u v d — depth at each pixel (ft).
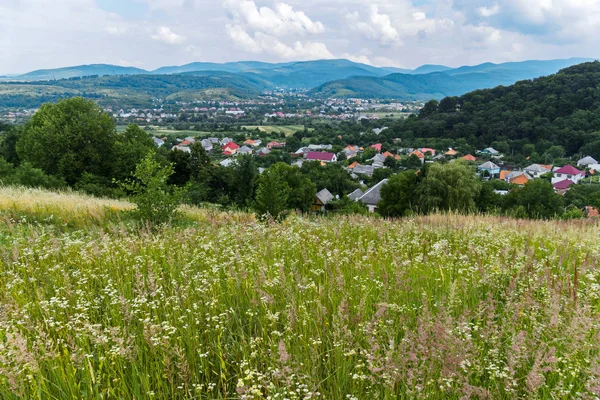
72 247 26.22
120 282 19.53
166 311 16.55
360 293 17.28
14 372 11.39
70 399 11.50
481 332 13.23
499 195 193.47
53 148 137.08
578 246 25.80
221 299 17.61
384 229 29.63
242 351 13.56
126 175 141.90
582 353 11.77
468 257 22.74
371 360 11.88
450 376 10.80
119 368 12.59
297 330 14.34
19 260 24.12
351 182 338.75
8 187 64.44
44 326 14.99
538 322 13.96
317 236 29.32
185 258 22.35
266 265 20.36
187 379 12.32
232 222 33.47
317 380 11.97
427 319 12.64
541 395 11.02
